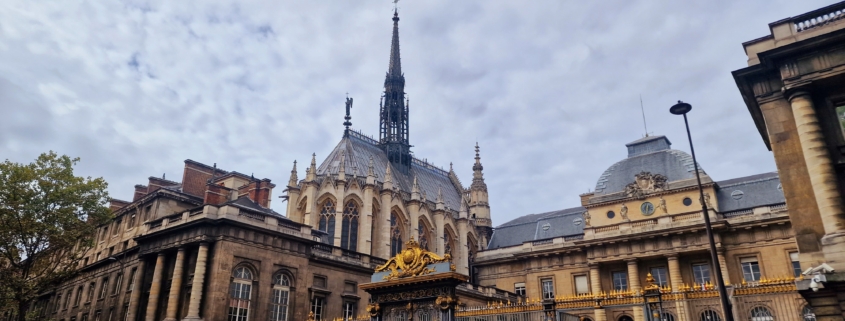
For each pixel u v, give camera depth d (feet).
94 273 189.67
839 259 64.95
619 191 204.64
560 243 209.67
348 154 259.80
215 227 139.33
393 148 294.46
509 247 231.30
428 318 73.77
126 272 167.73
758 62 80.64
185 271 140.36
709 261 172.35
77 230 155.12
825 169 69.36
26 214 144.87
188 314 128.77
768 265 164.55
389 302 78.69
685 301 67.72
